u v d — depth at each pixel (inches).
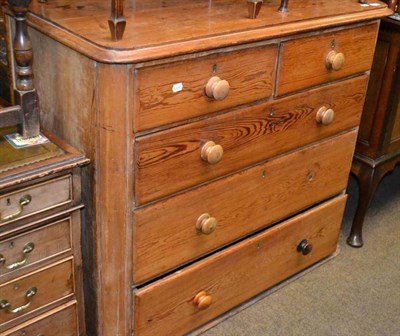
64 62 49.6
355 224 83.0
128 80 45.4
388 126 76.4
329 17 59.2
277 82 57.5
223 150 56.0
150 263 55.9
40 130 53.2
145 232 53.7
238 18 55.3
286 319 69.1
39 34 51.8
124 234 52.5
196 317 64.2
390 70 72.2
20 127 51.4
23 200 47.7
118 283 55.1
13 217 47.6
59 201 50.3
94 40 45.9
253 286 69.6
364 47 65.4
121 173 49.4
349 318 70.0
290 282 75.3
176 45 47.0
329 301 72.5
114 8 44.8
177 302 60.7
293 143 63.7
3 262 49.0
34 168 47.5
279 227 68.4
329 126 67.2
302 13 59.2
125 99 46.1
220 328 67.1
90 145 50.1
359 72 67.2
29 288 52.0
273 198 65.4
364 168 79.0
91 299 58.3
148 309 58.1
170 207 54.5
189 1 61.0
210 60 50.1
